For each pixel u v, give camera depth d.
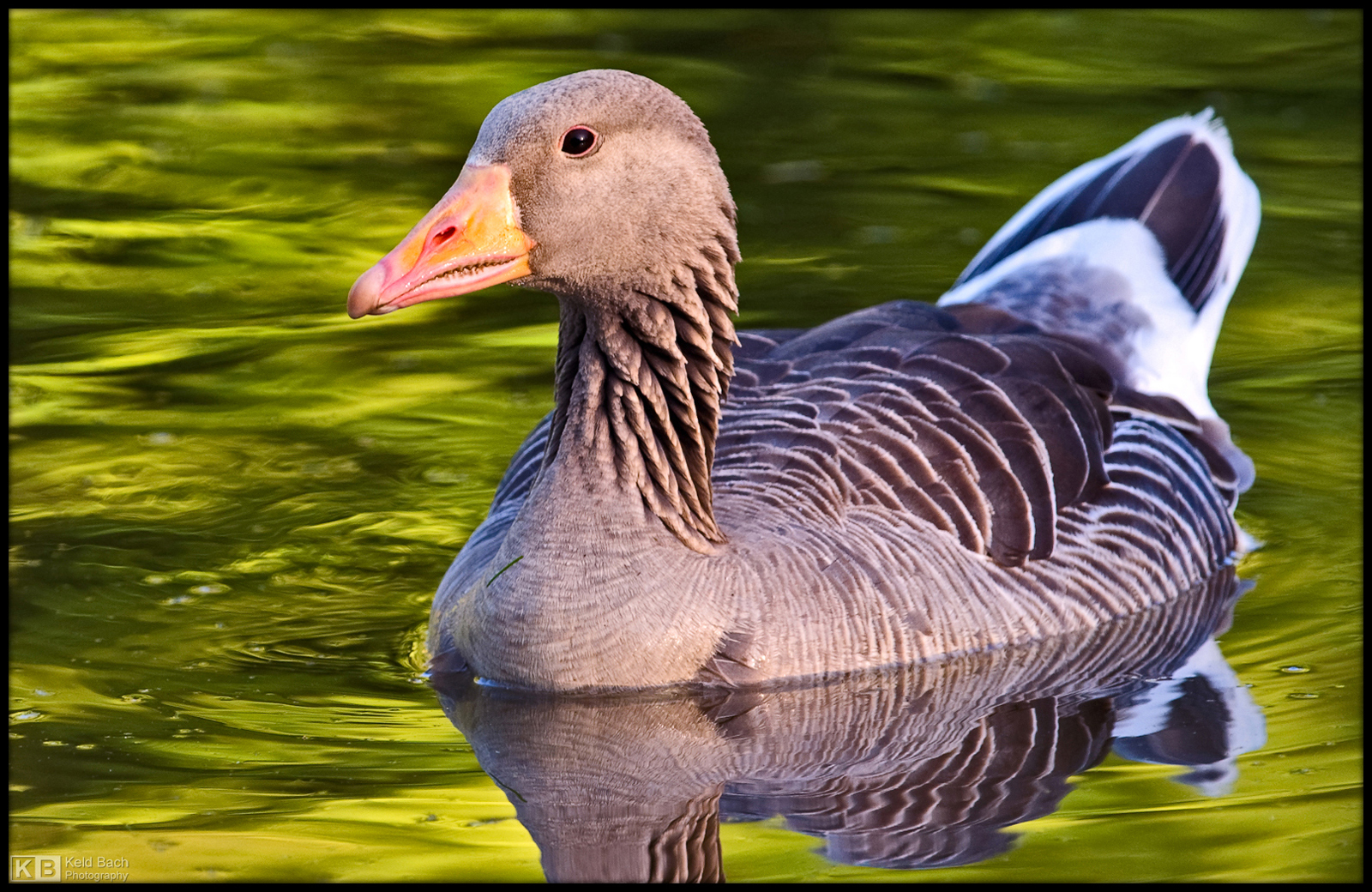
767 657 11.51
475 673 11.77
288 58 25.53
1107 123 22.97
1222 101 23.61
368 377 16.86
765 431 12.75
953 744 10.90
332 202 20.62
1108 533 13.09
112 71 24.94
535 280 11.30
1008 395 13.17
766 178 21.42
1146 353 15.20
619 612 11.28
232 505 14.42
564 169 11.08
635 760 10.66
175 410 16.05
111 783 10.23
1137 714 11.33
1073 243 16.17
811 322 17.55
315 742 10.84
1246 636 12.60
